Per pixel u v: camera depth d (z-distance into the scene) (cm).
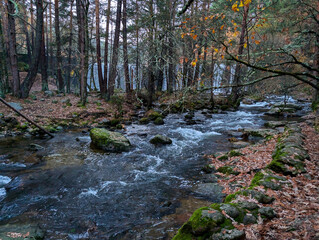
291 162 556
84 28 1780
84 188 638
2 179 687
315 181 471
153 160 873
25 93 1700
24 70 3203
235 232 300
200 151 972
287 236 296
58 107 1667
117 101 1945
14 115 1355
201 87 406
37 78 3212
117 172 756
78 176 722
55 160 867
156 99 2366
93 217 491
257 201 395
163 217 477
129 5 2148
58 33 2311
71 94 2291
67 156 917
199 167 783
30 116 1412
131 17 2031
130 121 1642
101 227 453
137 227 445
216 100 2252
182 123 1582
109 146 1004
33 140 1131
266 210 357
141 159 887
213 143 1084
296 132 859
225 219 328
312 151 655
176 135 1257
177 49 1285
